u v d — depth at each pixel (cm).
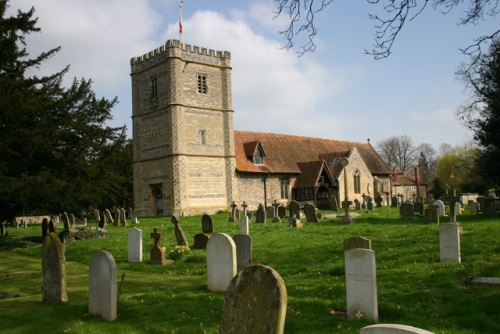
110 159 2698
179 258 1628
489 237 1532
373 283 820
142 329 816
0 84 2109
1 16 2173
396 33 921
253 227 2552
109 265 875
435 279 1074
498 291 933
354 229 2173
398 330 438
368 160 5656
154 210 4131
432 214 2230
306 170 4722
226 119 4259
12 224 3906
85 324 842
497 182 3088
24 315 908
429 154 10606
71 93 2359
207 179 4088
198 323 830
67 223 2766
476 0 898
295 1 970
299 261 1470
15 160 2123
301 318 840
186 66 4066
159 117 4072
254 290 580
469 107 1584
